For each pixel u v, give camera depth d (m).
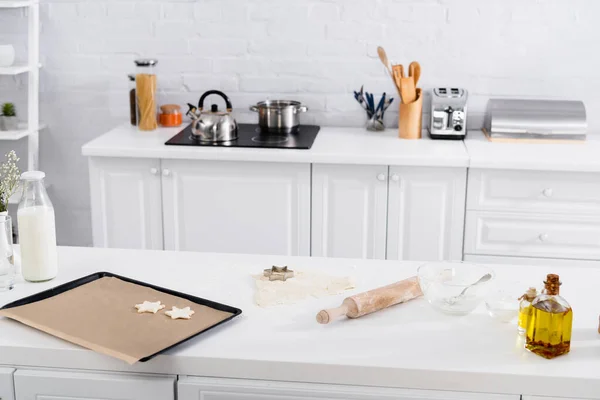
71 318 2.05
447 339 1.98
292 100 4.37
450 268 2.21
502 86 4.25
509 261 3.81
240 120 4.45
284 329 2.02
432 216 3.80
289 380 1.88
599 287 2.29
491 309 2.09
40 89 4.48
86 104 4.49
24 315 2.06
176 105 4.35
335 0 4.22
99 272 2.34
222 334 1.99
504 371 1.82
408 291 2.17
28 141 4.33
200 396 1.90
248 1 4.26
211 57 4.36
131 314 2.07
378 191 3.80
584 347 1.93
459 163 3.69
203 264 2.46
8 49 4.15
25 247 2.27
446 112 4.02
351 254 3.90
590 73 4.19
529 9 4.14
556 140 3.99
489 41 4.20
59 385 1.94
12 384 1.95
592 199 3.69
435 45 4.23
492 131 4.01
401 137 4.09
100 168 3.92
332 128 4.36
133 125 4.36
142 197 3.94
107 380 1.92
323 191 3.82
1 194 2.25
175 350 1.91
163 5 4.31
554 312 1.86
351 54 4.29
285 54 4.32
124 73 4.43
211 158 3.80
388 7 4.20
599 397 1.80
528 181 3.70
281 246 3.93
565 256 3.78
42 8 4.35
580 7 4.11
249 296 2.22
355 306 2.06
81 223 4.70
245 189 3.87
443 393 1.85
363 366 1.84
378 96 4.34
